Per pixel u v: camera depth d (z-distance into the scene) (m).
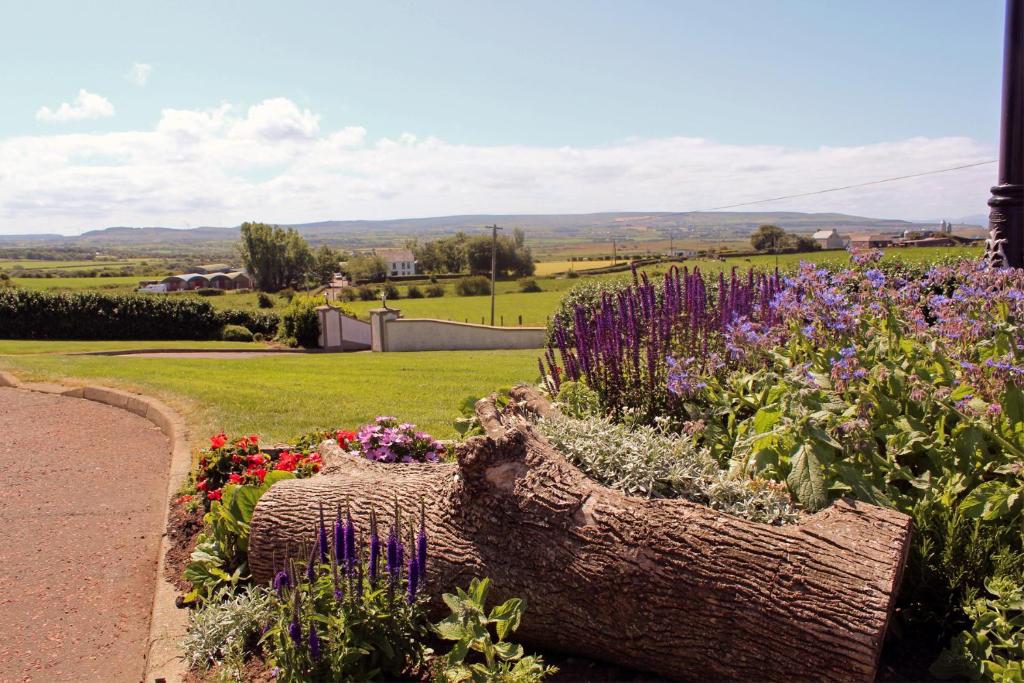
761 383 4.66
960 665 2.82
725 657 2.84
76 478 7.22
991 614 2.85
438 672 2.96
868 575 2.70
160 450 8.34
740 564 2.84
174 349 29.33
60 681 3.69
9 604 4.55
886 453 3.80
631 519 3.08
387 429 5.81
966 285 4.65
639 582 2.98
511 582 3.30
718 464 4.12
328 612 3.15
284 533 4.03
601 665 3.29
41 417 10.19
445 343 34.22
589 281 12.79
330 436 6.46
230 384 13.02
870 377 3.98
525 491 3.33
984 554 3.12
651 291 5.39
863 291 4.66
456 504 3.54
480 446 3.46
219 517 4.68
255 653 3.59
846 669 2.62
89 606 4.53
